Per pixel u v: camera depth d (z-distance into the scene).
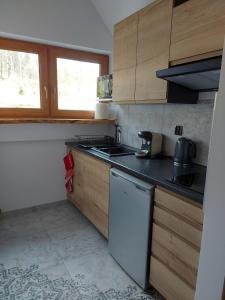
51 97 2.61
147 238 1.42
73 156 2.56
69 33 2.45
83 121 2.59
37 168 2.65
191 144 1.69
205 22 1.23
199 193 1.10
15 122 2.25
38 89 2.54
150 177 1.38
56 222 2.43
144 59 1.73
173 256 1.26
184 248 1.18
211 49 1.22
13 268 1.71
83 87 2.80
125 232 1.63
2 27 2.12
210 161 0.62
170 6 1.45
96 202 2.11
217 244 0.63
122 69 2.01
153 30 1.61
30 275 1.65
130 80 1.92
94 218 2.18
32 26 2.25
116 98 2.13
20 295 1.47
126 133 2.60
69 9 2.41
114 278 1.65
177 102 1.62
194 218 1.11
